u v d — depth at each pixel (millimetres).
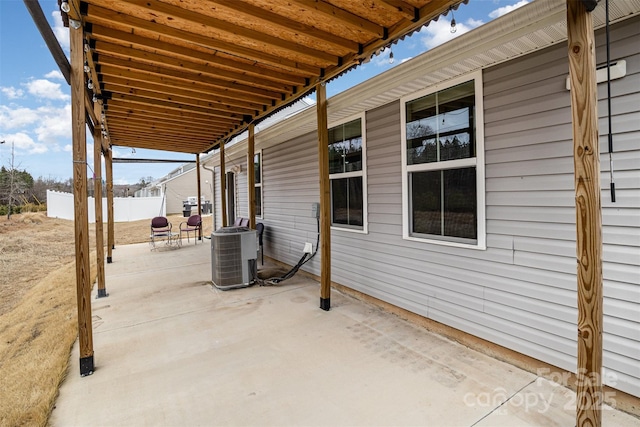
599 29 2104
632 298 2008
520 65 2482
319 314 3789
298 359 2771
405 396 2242
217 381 2471
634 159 1982
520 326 2578
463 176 2965
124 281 5406
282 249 6336
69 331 3492
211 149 9430
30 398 2285
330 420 2023
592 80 1624
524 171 2496
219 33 2771
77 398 2293
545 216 2393
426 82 3076
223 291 4777
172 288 4969
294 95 4230
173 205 26781
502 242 2666
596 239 1641
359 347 2973
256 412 2113
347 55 3359
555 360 2379
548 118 2346
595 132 1630
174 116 5398
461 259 2994
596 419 1685
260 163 7098
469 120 2859
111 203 7098
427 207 3340
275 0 2377
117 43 3061
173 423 2027
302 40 2992
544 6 1979
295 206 5840
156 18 2621
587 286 1674
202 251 8359
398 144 3600
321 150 3848
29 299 5090
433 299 3287
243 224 7754
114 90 4121
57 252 9578
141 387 2414
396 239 3693
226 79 3846
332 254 4805
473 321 2918
